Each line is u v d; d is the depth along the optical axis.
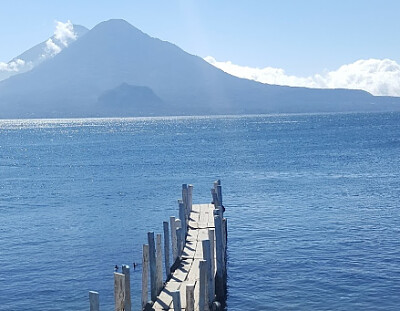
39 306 27.62
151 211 51.41
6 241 40.97
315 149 110.38
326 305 26.64
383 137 143.12
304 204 51.50
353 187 60.59
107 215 50.06
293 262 33.25
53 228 45.22
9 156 119.94
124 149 127.88
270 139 148.50
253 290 28.95
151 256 23.59
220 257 26.16
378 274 30.52
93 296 17.16
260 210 49.50
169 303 22.66
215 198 37.19
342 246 36.34
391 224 42.28
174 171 80.62
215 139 155.50
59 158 110.56
